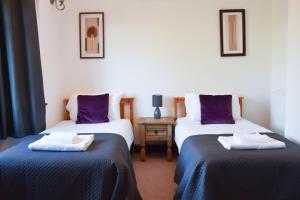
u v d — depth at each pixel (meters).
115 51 3.77
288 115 2.58
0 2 2.29
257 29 3.74
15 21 2.43
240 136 2.24
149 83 3.81
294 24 2.47
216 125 3.16
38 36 2.87
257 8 3.72
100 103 3.46
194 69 3.79
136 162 3.45
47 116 3.26
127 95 3.82
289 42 2.55
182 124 3.24
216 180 1.86
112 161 1.86
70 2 3.71
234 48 3.75
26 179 1.82
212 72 3.79
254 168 1.87
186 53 3.77
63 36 3.75
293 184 1.86
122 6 3.72
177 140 3.21
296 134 2.45
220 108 3.32
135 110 3.85
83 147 2.05
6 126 2.31
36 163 1.84
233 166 1.88
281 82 3.51
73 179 1.82
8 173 1.83
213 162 1.88
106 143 2.31
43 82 3.11
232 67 3.79
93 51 3.76
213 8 3.72
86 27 3.74
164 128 3.50
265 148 2.11
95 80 3.81
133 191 1.92
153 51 3.77
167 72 3.79
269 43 3.75
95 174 1.82
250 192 1.88
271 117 3.78
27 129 2.60
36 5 3.05
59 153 2.00
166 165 3.33
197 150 2.13
